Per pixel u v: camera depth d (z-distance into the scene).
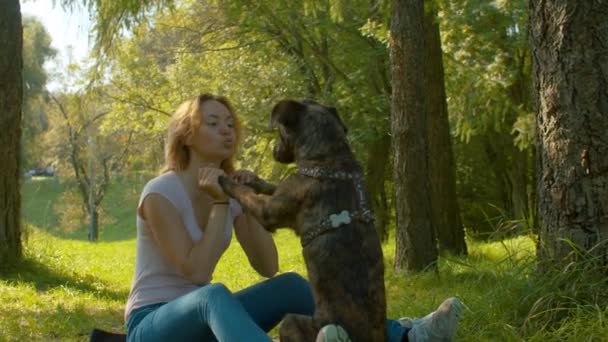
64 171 44.09
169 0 13.15
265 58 20.25
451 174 12.94
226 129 3.85
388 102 18.44
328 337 2.99
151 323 3.53
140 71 20.72
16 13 10.20
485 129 17.48
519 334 5.12
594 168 5.32
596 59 5.33
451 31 15.64
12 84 10.22
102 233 45.28
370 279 3.32
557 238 5.47
